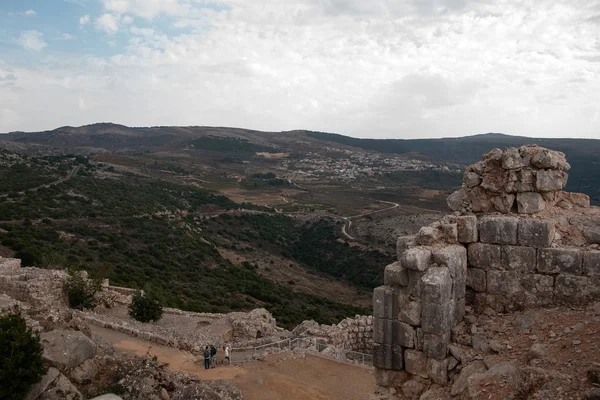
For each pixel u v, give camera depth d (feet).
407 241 38.42
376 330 36.60
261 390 65.67
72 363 53.57
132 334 86.69
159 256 212.64
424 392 33.73
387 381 36.29
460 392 30.91
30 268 108.88
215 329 98.78
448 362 33.45
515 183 38.73
